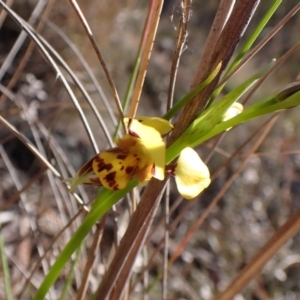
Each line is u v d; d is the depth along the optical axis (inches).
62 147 15.9
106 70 4.8
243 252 15.7
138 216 5.0
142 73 5.3
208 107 4.4
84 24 4.7
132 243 5.1
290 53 5.8
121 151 4.1
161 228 13.8
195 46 23.4
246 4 4.4
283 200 17.6
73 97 5.7
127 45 19.8
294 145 20.0
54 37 17.3
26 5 18.0
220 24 4.5
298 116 21.1
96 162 4.1
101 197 4.3
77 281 7.9
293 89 4.0
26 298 10.0
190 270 14.2
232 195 16.7
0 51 17.0
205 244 15.2
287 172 18.2
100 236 5.9
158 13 5.2
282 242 6.1
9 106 14.8
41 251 7.9
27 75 15.1
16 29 17.7
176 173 4.1
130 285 7.3
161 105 20.1
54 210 12.5
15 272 10.6
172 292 13.4
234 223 16.2
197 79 4.5
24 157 15.2
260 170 17.8
